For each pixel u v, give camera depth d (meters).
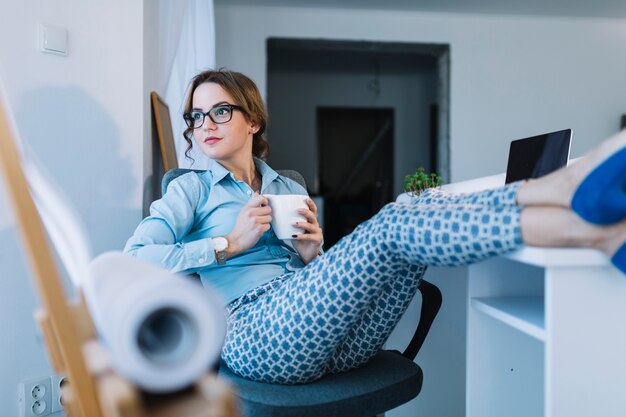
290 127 7.78
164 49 2.36
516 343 1.26
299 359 1.03
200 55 2.63
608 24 5.11
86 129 1.75
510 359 1.26
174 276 0.60
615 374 0.85
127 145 1.85
